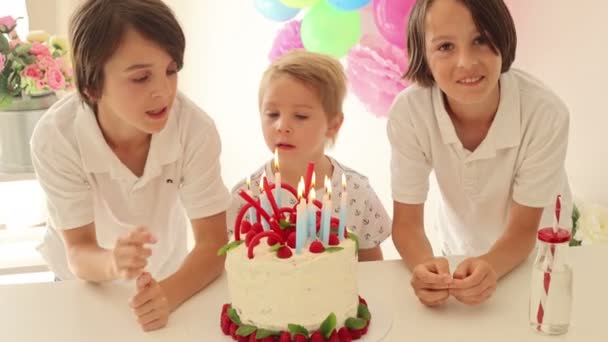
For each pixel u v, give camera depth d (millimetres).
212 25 2768
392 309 1028
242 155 2818
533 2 1931
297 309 909
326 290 912
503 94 1247
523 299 1052
